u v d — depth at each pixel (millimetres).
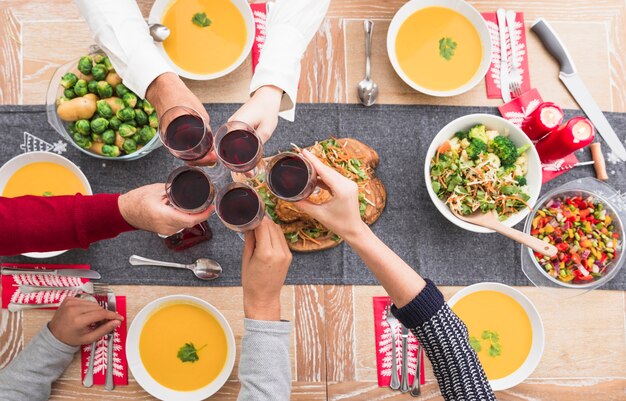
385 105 1514
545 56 1535
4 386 1343
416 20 1498
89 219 1150
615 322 1481
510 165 1418
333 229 1070
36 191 1435
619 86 1540
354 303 1458
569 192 1429
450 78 1498
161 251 1461
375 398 1444
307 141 1495
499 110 1522
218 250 1468
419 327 1100
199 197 1010
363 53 1519
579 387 1465
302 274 1455
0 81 1477
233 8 1464
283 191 1003
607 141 1526
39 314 1440
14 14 1485
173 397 1421
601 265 1448
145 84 1192
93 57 1341
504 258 1490
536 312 1437
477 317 1468
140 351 1438
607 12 1558
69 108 1304
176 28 1456
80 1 1186
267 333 1066
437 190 1400
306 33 1243
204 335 1451
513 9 1548
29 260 1438
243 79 1497
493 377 1451
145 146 1367
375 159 1468
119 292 1445
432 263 1485
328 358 1448
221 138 1051
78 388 1431
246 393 1061
